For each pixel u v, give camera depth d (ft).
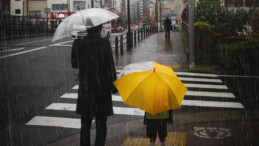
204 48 44.32
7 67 39.47
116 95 26.94
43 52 55.21
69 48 62.23
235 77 35.99
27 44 69.36
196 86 30.99
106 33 88.33
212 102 24.75
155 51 58.54
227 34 62.39
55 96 26.02
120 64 43.75
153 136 12.30
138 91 10.07
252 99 25.72
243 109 22.58
